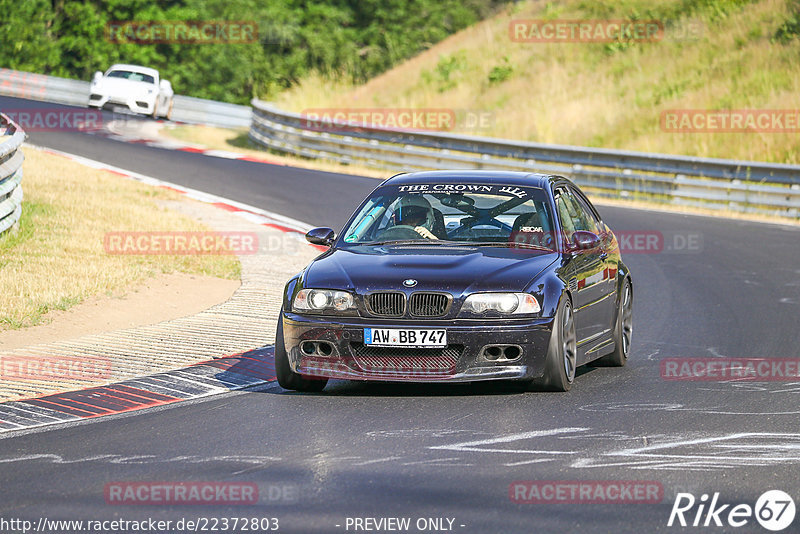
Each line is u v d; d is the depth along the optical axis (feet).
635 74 354.33
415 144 286.05
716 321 119.14
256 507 54.03
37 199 174.50
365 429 70.69
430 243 87.86
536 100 354.74
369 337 79.20
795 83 311.06
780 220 227.61
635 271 159.22
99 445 67.26
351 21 564.30
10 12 497.46
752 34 354.13
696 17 380.37
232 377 89.10
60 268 131.23
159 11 524.93
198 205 200.03
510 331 78.64
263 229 179.42
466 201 91.30
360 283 80.64
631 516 52.37
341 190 234.17
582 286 86.58
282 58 534.37
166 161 264.11
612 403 78.64
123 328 111.04
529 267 82.33
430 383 86.69
